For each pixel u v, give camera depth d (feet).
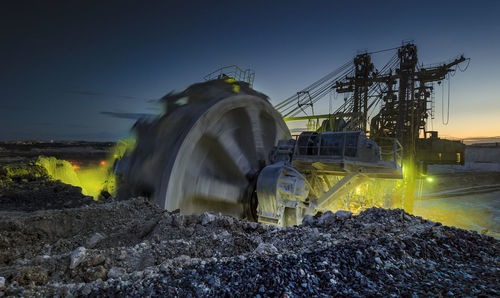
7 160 57.62
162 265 12.51
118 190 36.17
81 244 18.56
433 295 9.82
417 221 19.44
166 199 30.19
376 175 42.88
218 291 10.06
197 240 17.44
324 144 41.29
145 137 37.09
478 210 150.61
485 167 304.71
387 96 144.36
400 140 119.44
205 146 37.52
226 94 39.34
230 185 41.34
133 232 20.65
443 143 161.38
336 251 13.73
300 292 10.14
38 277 11.51
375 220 19.74
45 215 21.30
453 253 14.15
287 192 38.42
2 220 19.48
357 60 134.51
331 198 44.57
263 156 47.37
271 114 49.34
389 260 12.78
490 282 10.93
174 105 38.50
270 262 12.53
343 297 9.82
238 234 18.70
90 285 10.59
